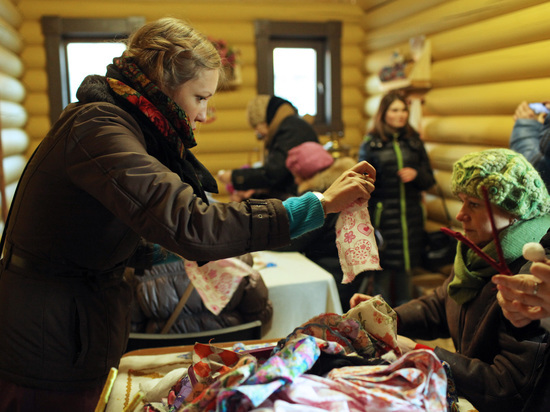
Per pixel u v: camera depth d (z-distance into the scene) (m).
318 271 2.70
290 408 0.98
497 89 3.63
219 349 1.24
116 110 1.30
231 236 1.17
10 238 1.46
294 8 5.78
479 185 1.48
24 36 5.32
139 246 1.75
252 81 5.78
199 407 1.01
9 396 1.44
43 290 1.41
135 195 1.16
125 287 1.60
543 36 3.23
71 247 1.39
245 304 2.33
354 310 1.31
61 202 1.35
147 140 1.36
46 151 1.35
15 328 1.42
